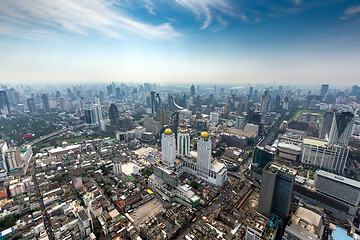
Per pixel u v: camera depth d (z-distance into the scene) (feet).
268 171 630.33
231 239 598.34
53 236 650.43
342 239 614.75
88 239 623.36
